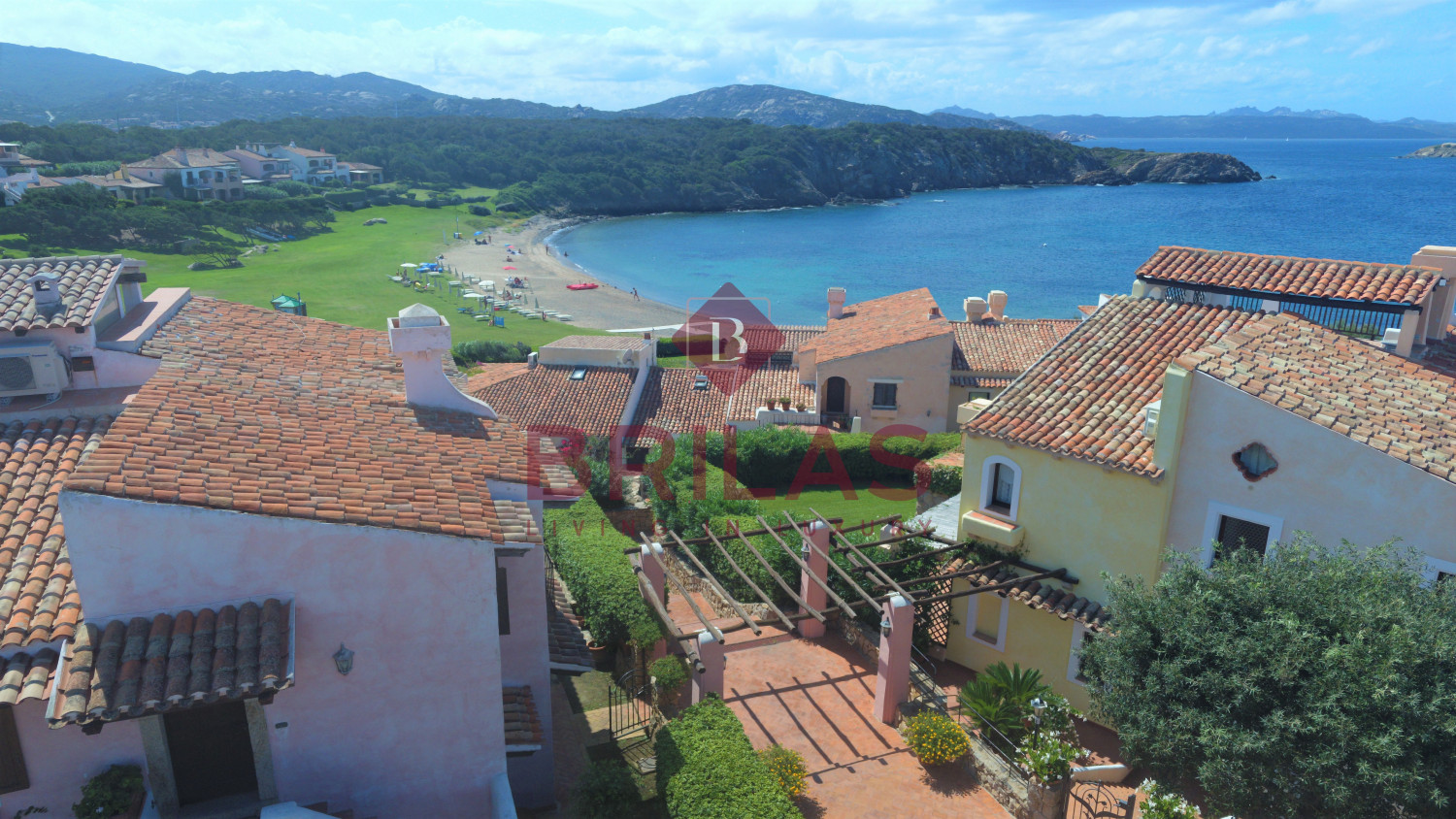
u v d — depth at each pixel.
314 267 125.94
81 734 10.66
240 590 10.78
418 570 11.55
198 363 16.22
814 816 15.15
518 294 113.75
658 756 14.61
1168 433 17.34
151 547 10.27
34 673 9.72
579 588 21.56
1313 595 12.73
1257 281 23.09
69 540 9.91
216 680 9.68
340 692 11.57
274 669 9.91
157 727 10.91
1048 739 15.01
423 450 14.51
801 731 17.94
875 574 19.94
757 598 24.28
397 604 11.57
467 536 11.69
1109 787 16.72
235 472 11.56
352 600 11.34
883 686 18.22
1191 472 17.55
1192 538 17.72
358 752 11.88
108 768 10.89
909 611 17.81
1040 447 19.06
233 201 160.50
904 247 171.50
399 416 15.83
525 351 80.75
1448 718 10.95
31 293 15.62
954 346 47.50
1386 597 12.41
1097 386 20.84
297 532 10.86
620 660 20.45
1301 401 16.44
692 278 140.12
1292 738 11.90
